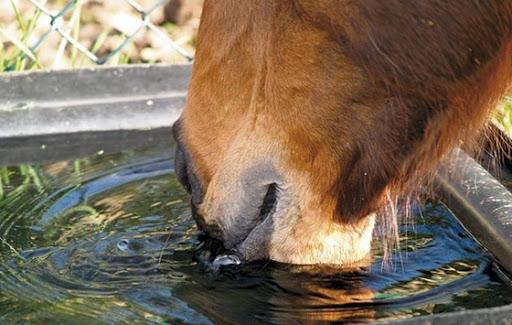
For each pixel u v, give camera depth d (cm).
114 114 761
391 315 548
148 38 1008
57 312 546
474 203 641
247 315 545
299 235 534
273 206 524
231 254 553
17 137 742
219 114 524
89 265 593
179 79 778
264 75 501
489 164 696
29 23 876
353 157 505
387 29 471
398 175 519
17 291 567
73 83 756
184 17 1052
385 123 496
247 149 511
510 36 480
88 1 1052
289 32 484
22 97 747
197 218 549
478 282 583
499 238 610
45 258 601
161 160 721
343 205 525
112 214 648
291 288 550
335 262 551
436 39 473
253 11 499
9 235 625
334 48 479
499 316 464
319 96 489
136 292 566
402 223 646
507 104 742
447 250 616
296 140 501
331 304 552
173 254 599
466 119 509
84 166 712
